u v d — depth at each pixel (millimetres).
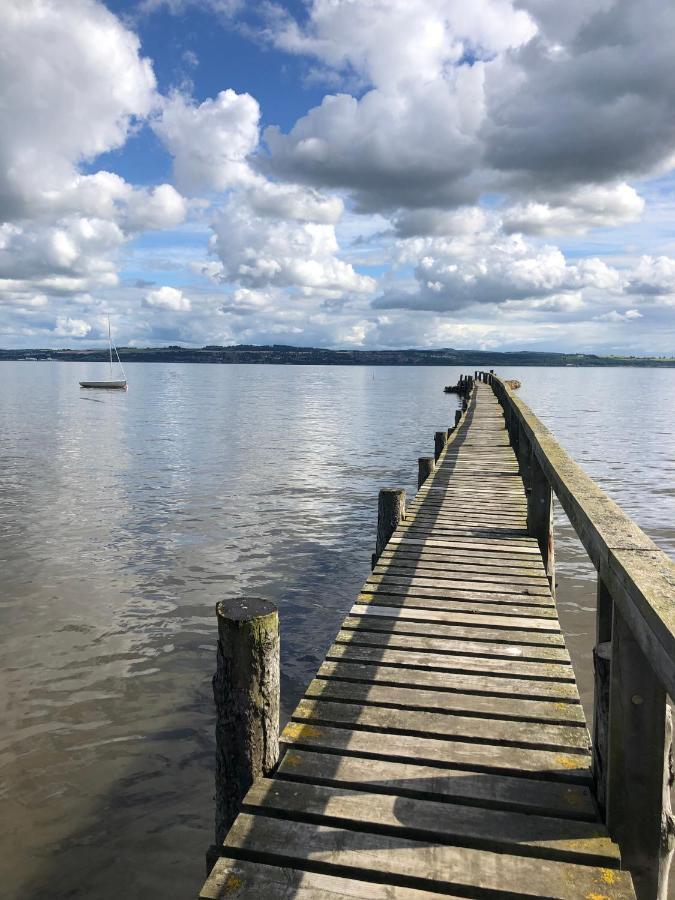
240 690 3076
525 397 69125
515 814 2715
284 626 8250
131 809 4840
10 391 74875
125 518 13828
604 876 2365
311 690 3809
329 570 10531
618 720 2445
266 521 13688
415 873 2391
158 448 25922
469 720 3471
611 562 2232
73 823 4691
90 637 7789
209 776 5242
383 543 7648
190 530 12867
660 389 96875
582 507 2859
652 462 22984
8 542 11812
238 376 153625
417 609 5020
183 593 9344
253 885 2359
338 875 2432
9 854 4391
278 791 2902
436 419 40844
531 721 3461
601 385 111625
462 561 6188
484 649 4324
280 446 26672
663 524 13820
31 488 17188
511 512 8164
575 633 8055
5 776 5188
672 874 3871
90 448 25828
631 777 2393
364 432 32531
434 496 9125
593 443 28797
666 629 1565
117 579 9883
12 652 7344
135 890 4113
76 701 6340
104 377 132625
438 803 2795
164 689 6602
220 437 30062
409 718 3496
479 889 2320
